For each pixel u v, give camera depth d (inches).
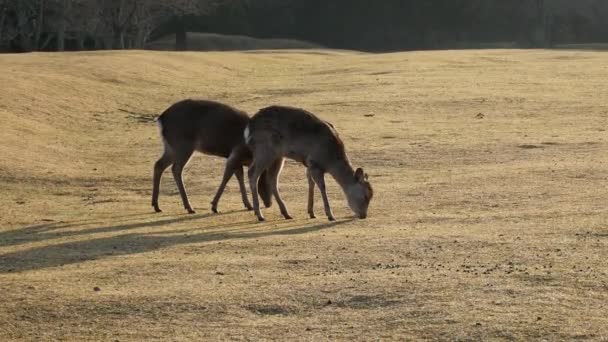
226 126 1502.2
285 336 849.5
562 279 972.6
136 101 2972.4
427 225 1298.0
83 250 1213.7
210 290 986.1
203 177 1825.8
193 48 7652.6
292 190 1672.0
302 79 3725.4
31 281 1041.5
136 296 972.6
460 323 852.6
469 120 2488.9
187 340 851.4
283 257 1125.1
